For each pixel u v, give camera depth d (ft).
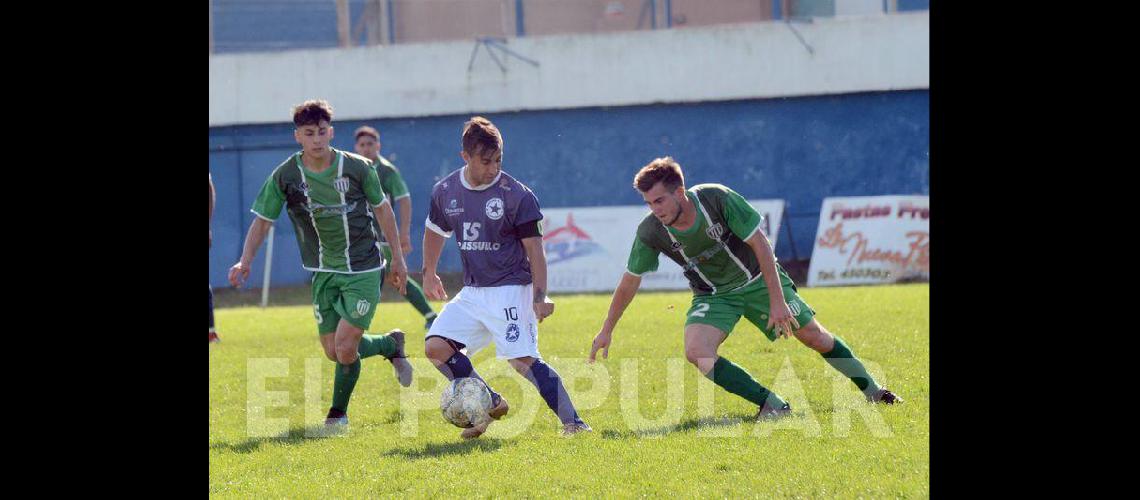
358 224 86.02
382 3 391.45
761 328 81.20
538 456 67.97
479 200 75.51
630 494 57.82
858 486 57.77
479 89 316.81
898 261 249.34
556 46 314.96
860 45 306.14
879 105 307.58
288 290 292.20
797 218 309.22
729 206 75.31
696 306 80.94
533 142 317.63
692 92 311.68
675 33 311.88
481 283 76.69
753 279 79.25
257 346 140.26
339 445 75.72
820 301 179.73
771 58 308.81
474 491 59.93
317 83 317.42
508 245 76.38
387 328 157.99
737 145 312.09
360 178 85.51
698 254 77.66
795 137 310.24
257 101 315.58
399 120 318.86
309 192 84.89
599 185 316.40
